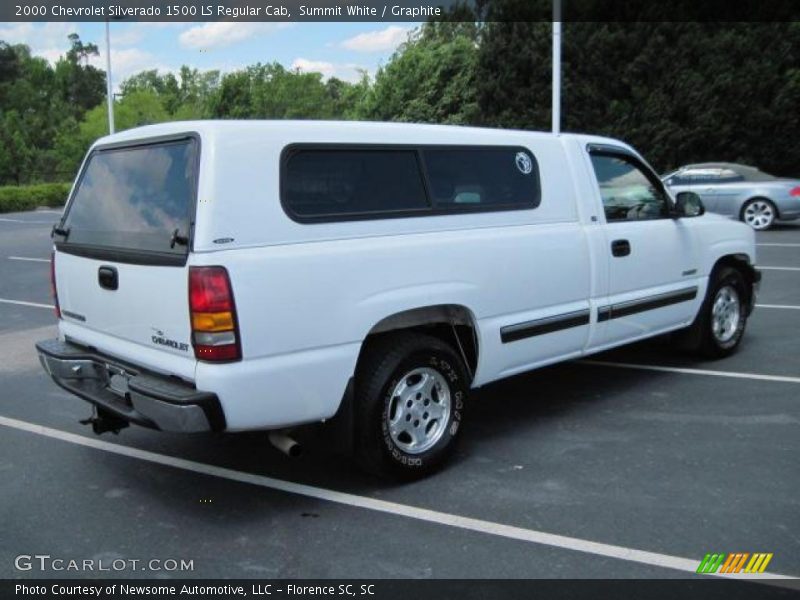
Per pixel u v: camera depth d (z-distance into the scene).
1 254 15.98
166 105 66.81
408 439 4.29
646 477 4.27
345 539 3.66
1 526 3.84
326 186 3.90
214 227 3.47
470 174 4.61
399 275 4.07
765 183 16.47
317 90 53.34
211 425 3.49
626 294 5.53
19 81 73.81
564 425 5.17
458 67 32.88
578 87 24.42
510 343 4.71
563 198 5.12
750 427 5.02
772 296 9.62
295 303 3.66
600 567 3.36
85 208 4.41
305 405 3.75
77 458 4.75
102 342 4.18
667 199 6.04
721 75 22.45
